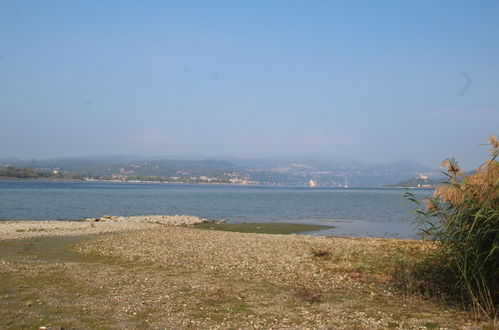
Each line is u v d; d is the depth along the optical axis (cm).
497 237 1141
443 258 1420
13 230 3422
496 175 1209
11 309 1228
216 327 1102
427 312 1246
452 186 1279
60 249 2459
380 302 1362
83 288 1491
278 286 1577
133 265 1958
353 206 8506
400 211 7012
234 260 2084
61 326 1086
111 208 7356
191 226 4475
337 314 1225
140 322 1133
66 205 7612
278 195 15362
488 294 1210
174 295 1418
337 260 2059
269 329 1091
